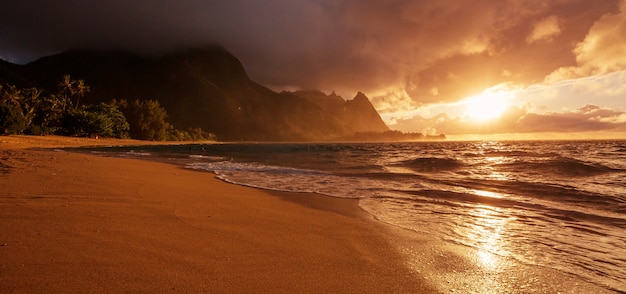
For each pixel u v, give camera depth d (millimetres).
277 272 3752
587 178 14094
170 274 3520
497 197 9344
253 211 7062
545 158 27281
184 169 17078
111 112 96312
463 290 3455
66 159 18172
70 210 6047
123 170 14281
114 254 3998
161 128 125438
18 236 4438
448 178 13992
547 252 4715
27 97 79812
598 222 6504
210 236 5012
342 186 11469
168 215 6191
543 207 7945
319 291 3301
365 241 5098
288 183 12172
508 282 3689
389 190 10594
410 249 4750
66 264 3609
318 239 5141
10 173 10570
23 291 2949
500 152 41844
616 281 3762
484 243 5102
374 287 3453
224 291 3191
